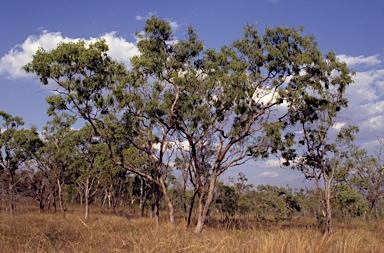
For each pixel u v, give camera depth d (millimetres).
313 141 24562
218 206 31469
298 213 33469
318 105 21375
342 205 29844
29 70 17672
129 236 11734
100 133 20750
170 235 11586
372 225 27453
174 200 33375
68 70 18047
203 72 21594
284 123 21297
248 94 20266
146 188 39500
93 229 14719
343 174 27484
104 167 32938
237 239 11766
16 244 10734
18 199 27250
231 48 21781
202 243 10664
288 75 21203
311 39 20812
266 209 31578
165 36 21609
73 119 35844
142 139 23000
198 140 22203
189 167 25453
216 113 21562
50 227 15984
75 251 10078
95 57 17953
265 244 10039
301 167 25516
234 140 21266
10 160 35781
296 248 10023
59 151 33188
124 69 20344
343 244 11000
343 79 21031
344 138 24625
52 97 18109
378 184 31031
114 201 45062
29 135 36750
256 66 21609
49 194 40969
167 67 21484
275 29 20922
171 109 20391
